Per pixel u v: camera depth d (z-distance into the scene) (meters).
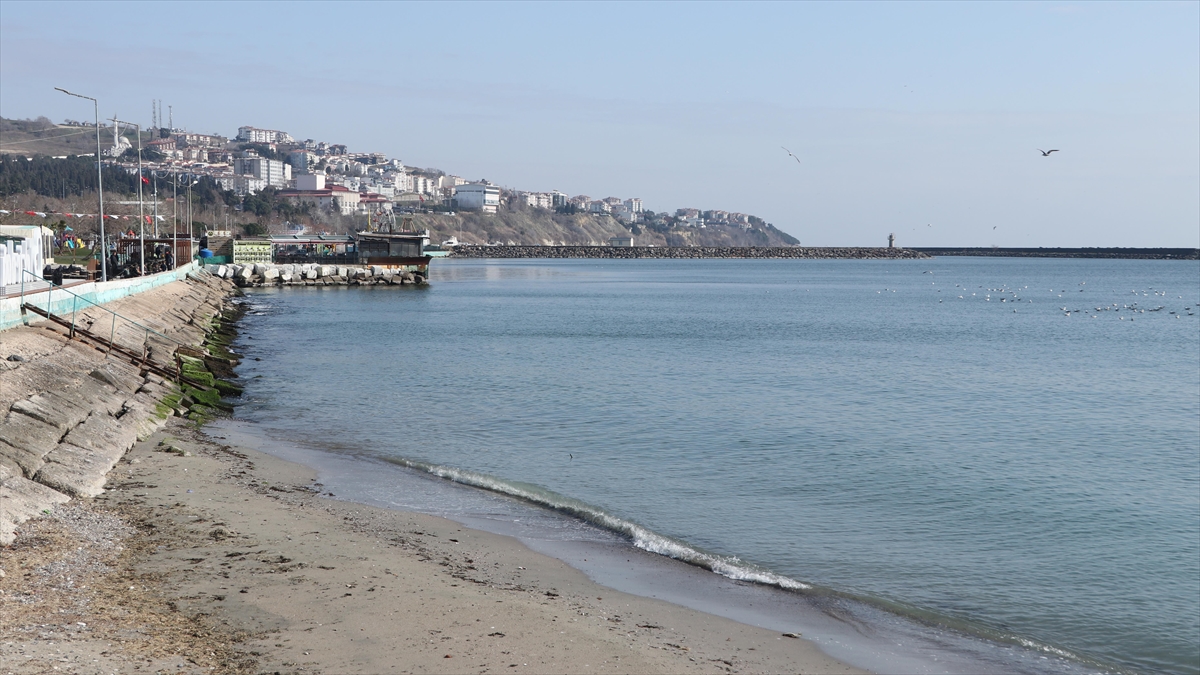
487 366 52.75
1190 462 30.91
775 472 28.00
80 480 20.84
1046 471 29.25
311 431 32.25
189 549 17.27
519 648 13.68
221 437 29.94
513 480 25.98
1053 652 15.73
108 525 18.28
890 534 22.19
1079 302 134.12
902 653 15.17
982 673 14.64
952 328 89.69
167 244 104.88
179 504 20.33
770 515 23.42
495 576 17.41
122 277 73.06
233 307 88.81
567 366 53.53
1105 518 24.16
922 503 25.09
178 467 24.09
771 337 76.69
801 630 15.84
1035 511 24.66
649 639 14.65
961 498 25.72
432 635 13.95
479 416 36.28
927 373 54.06
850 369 55.12
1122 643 16.33
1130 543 22.05
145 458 24.77
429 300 115.88
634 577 18.03
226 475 23.91
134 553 16.80
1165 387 49.72
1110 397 45.84
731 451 30.83
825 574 19.08
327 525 19.84
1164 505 25.47
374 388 43.16
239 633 13.53
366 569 16.86
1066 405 43.00
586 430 33.91
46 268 62.84
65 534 17.25
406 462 27.47
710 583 17.98
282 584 15.72
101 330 42.03
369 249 144.62
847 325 91.44
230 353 53.59
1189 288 182.12
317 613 14.52
